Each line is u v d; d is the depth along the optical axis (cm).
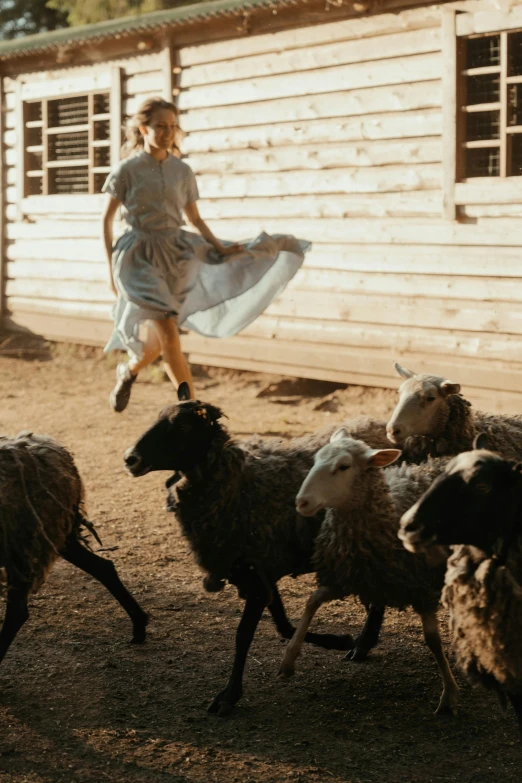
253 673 464
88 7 1897
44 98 1453
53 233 1462
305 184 1132
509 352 976
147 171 812
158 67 1277
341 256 1109
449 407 534
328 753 389
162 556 625
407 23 1013
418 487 454
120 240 838
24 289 1530
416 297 1048
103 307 1398
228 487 448
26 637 500
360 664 478
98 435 959
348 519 422
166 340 841
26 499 450
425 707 433
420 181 1027
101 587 575
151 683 450
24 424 1009
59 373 1325
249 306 912
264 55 1153
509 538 356
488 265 979
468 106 978
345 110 1082
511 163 969
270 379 1205
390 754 389
